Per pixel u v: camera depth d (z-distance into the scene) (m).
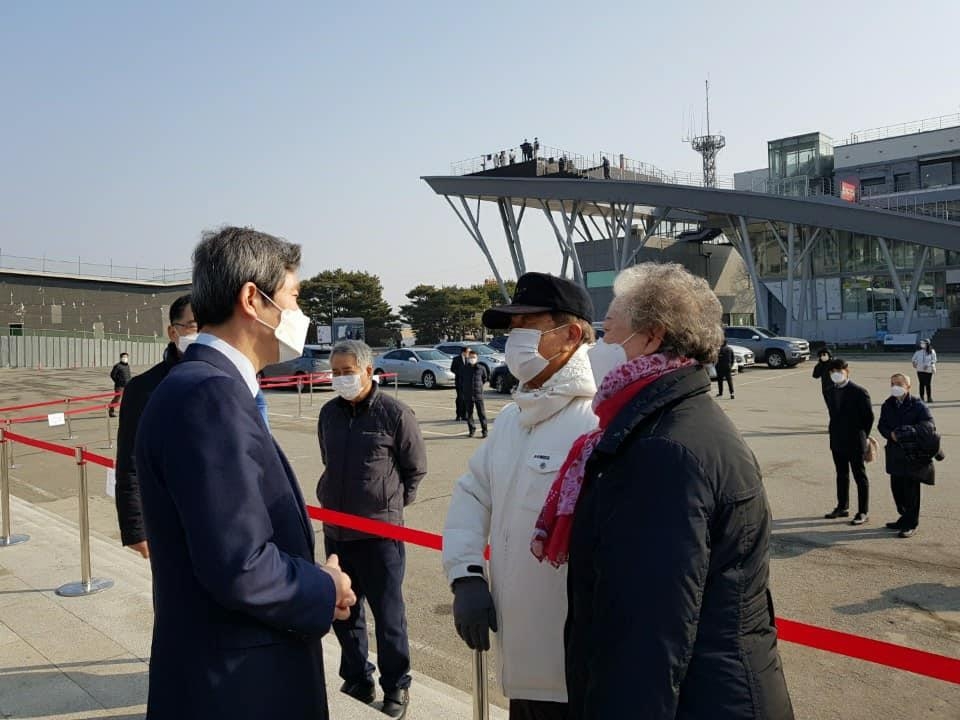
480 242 47.84
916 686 3.84
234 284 1.74
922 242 36.03
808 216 38.56
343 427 3.89
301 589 1.58
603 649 1.40
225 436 1.53
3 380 35.09
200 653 1.55
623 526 1.43
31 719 3.33
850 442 6.94
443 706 3.60
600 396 1.72
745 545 1.45
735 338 29.48
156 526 1.58
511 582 2.12
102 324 58.47
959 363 27.78
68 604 4.78
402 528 3.04
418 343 77.38
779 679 1.49
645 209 50.84
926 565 5.68
